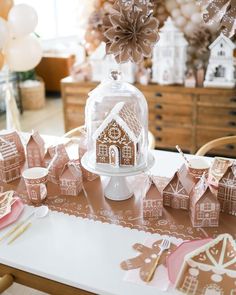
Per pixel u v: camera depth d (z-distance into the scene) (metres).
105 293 0.95
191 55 3.48
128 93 1.44
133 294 0.93
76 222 1.24
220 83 3.23
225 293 0.93
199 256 1.04
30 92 5.24
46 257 1.08
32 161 1.60
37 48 2.56
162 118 3.51
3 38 2.20
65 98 3.72
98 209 1.32
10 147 1.53
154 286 0.96
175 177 1.30
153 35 1.28
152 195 1.24
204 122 3.39
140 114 1.42
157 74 3.46
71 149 1.85
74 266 1.04
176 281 0.95
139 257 1.06
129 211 1.30
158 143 3.63
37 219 1.26
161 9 3.43
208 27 3.33
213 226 1.20
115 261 1.05
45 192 1.38
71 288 1.00
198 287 0.94
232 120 3.29
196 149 3.52
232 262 1.02
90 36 3.59
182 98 3.36
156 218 1.25
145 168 1.31
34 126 4.63
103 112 1.39
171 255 1.05
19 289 1.84
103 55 3.47
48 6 5.92
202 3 1.26
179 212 1.29
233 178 1.24
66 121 3.82
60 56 5.88
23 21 2.33
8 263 1.07
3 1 2.35
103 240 1.14
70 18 5.94
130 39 1.27
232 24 1.23
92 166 1.33
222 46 3.15
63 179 1.39
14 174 1.54
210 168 1.47
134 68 3.46
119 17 1.23
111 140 1.27
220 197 1.27
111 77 1.46
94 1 3.49
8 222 1.24
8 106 2.68
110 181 1.39
